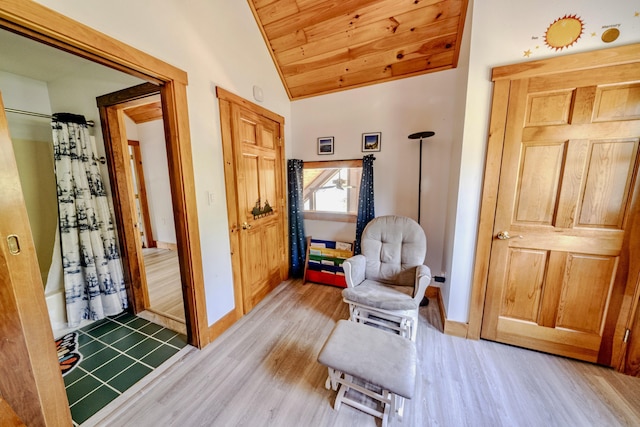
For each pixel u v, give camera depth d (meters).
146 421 1.25
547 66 1.42
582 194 1.49
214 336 1.90
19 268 0.90
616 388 1.42
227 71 1.92
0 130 0.84
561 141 1.49
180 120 1.54
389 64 2.30
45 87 2.19
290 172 2.87
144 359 1.68
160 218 4.30
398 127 2.44
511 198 1.63
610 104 1.38
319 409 1.31
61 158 1.89
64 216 1.95
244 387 1.45
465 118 1.67
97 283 2.11
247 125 2.18
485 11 1.51
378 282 2.05
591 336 1.58
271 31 2.27
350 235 2.81
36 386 0.96
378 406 1.32
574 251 1.55
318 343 1.84
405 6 1.89
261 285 2.50
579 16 1.34
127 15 1.23
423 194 2.42
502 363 1.62
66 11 1.01
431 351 1.74
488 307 1.80
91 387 1.46
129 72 1.33
